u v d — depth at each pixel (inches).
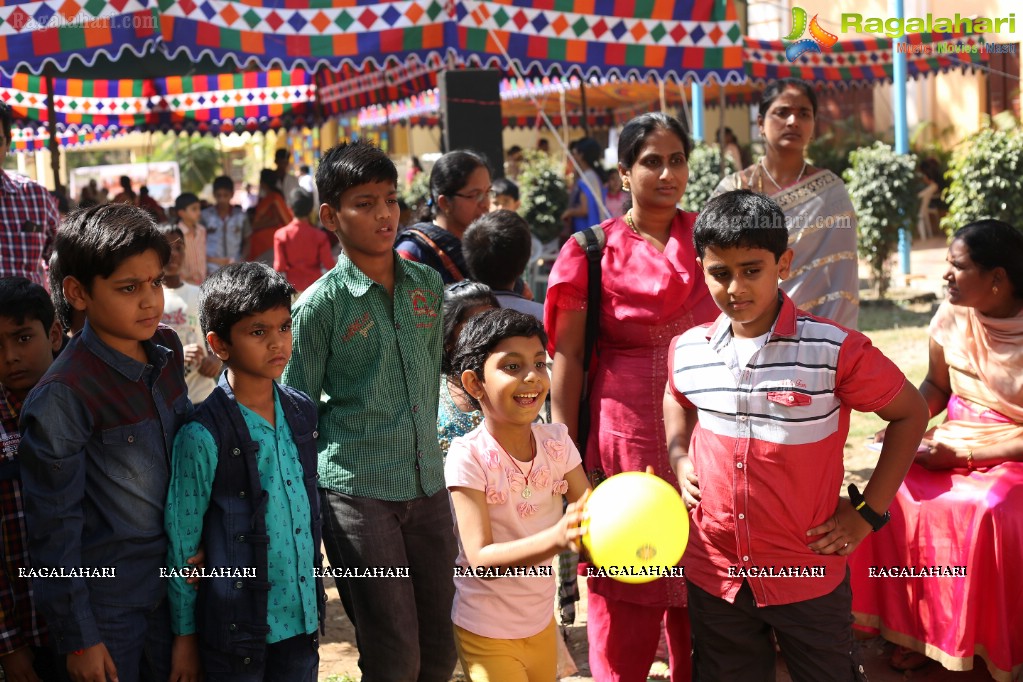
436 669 143.9
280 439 118.7
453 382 148.6
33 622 122.0
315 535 120.9
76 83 546.3
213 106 586.9
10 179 214.7
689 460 125.2
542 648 122.9
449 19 313.6
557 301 148.0
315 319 133.6
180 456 113.8
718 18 355.9
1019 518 145.6
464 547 115.8
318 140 711.1
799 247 183.8
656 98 818.2
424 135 1013.2
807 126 185.5
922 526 155.9
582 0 337.4
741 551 118.0
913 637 159.6
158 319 110.5
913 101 812.0
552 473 122.0
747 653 124.2
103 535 109.7
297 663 118.9
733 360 118.0
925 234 770.8
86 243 106.2
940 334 169.5
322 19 303.1
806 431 114.3
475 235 181.9
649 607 141.6
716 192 193.2
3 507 120.6
